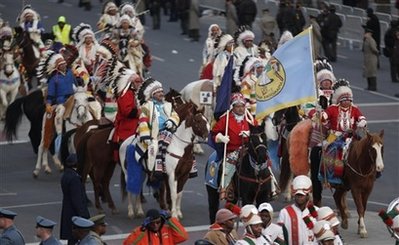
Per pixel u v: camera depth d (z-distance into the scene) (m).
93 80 84.88
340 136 71.00
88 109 81.62
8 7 151.25
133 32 95.75
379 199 80.94
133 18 101.50
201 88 89.25
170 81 115.31
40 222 53.53
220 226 55.28
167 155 71.88
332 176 70.94
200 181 84.50
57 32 111.06
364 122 70.44
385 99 112.69
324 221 53.62
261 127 69.25
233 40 91.94
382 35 137.00
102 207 77.19
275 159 77.38
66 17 145.25
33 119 87.56
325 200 79.81
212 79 94.06
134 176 72.56
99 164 74.56
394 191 83.12
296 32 129.38
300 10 130.12
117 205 77.62
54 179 84.88
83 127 77.69
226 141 68.62
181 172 72.25
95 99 82.38
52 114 83.75
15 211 76.56
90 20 143.12
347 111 71.06
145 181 79.69
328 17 128.12
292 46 68.31
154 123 71.88
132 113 73.31
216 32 96.62
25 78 104.19
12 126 88.06
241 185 68.38
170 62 125.00
